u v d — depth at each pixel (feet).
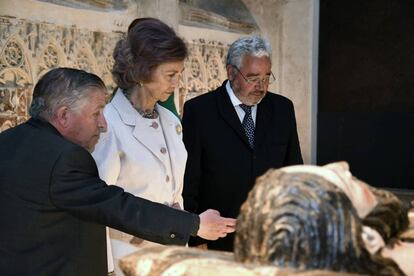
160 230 6.89
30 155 6.63
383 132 18.63
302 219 3.73
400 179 18.53
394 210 4.28
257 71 9.66
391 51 18.34
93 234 6.95
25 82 12.24
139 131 8.02
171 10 15.60
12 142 6.81
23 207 6.57
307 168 4.10
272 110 10.24
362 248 3.77
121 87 8.05
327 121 19.27
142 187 8.00
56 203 6.57
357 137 18.95
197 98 10.26
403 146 18.44
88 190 6.60
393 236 4.35
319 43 19.16
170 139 8.41
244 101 9.93
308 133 19.11
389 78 18.44
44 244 6.61
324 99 19.29
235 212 9.98
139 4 14.87
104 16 13.98
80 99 6.84
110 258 8.51
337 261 3.70
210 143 9.95
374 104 18.70
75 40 13.32
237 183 9.95
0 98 11.71
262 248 3.81
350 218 3.76
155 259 4.17
